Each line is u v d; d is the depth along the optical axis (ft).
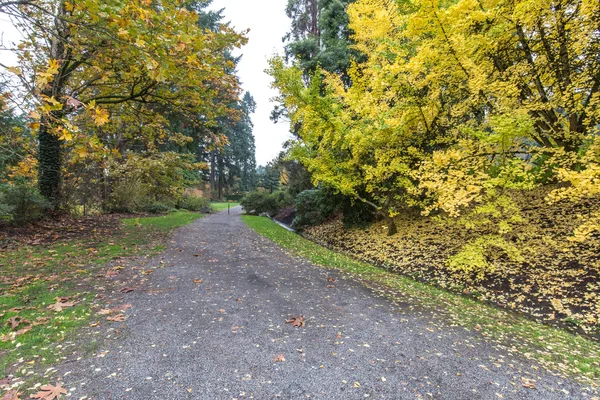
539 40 20.17
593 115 17.95
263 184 140.56
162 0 16.44
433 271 23.08
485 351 10.39
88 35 16.98
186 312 12.05
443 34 17.98
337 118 25.46
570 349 11.24
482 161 19.29
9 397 6.57
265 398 7.24
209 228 39.01
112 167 42.57
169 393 7.18
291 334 10.74
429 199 25.99
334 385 7.89
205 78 25.31
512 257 18.78
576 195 14.19
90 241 23.08
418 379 8.39
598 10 15.99
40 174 28.19
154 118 33.32
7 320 10.13
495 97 20.48
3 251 18.38
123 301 12.69
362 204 37.24
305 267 21.29
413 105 23.44
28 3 12.51
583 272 16.94
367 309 13.75
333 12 46.47
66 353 8.64
